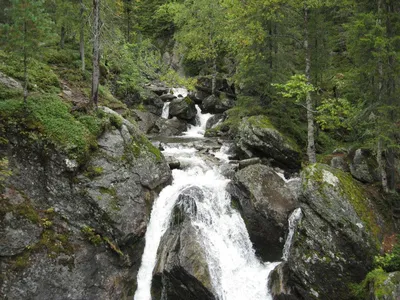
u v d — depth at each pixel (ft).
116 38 57.47
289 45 69.46
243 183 50.01
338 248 37.73
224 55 128.06
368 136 53.72
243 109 69.92
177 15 113.19
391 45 41.78
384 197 44.80
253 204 48.11
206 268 38.04
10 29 37.58
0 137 37.01
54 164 38.68
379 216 42.04
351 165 50.90
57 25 65.46
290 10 59.67
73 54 72.28
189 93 112.57
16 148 37.73
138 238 41.75
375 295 31.71
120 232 39.45
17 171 36.76
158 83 120.37
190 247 39.68
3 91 41.68
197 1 104.53
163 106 101.04
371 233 38.32
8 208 33.83
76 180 39.50
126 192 42.80
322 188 40.29
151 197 46.96
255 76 66.54
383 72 42.65
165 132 86.99
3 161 35.55
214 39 104.22
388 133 42.52
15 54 39.55
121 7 110.32
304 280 37.60
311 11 60.59
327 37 63.26
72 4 65.05
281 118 66.74
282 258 46.19
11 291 31.58
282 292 38.27
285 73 67.41
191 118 96.73
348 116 53.78
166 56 146.82
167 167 52.49
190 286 37.68
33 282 32.86
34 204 36.32
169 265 38.42
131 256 41.14
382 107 41.50
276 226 47.09
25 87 40.29
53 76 54.08
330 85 68.44
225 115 92.22
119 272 39.04
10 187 35.37
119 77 90.38
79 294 34.99
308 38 61.26
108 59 82.84
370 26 42.83
